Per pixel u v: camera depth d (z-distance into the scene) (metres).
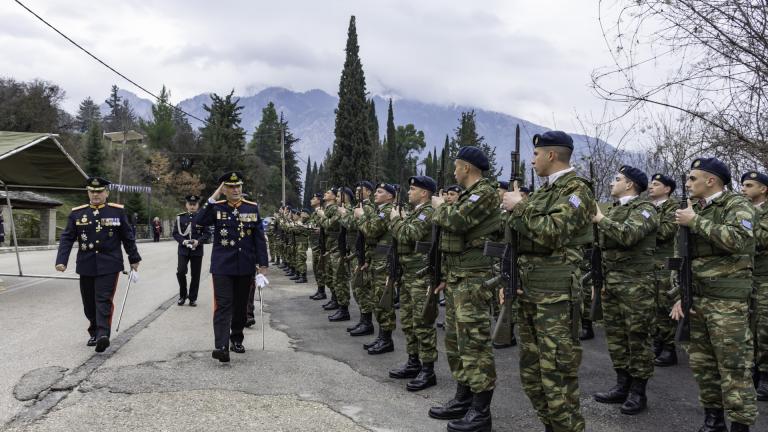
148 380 5.10
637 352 4.73
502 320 3.69
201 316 8.52
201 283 12.99
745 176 5.41
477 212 4.17
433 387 5.24
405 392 5.07
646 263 4.88
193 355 6.08
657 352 6.74
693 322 4.13
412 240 5.36
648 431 4.25
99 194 6.39
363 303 7.48
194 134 67.62
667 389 5.38
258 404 4.57
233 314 6.29
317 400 4.73
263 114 77.00
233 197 6.11
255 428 4.05
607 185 11.18
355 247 8.07
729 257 3.90
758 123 5.93
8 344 6.35
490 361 4.20
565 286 3.57
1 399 4.53
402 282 5.61
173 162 57.69
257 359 6.02
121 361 5.74
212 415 4.28
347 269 8.52
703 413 4.67
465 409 4.39
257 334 7.45
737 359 3.80
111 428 3.98
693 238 4.05
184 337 6.96
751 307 4.06
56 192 13.12
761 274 5.15
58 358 5.79
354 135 35.06
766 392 5.04
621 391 4.92
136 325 7.64
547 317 3.57
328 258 9.52
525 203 3.62
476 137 33.97
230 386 5.01
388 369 5.80
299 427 4.10
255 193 57.97
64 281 12.09
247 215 6.09
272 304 10.34
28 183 12.23
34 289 10.76
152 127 65.25
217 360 5.89
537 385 3.79
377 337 7.21
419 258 5.35
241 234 6.04
